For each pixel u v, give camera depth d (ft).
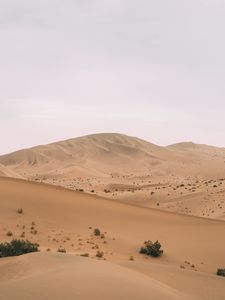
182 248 116.37
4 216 118.83
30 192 152.25
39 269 50.29
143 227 135.95
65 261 54.03
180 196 295.07
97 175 612.29
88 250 98.58
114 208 158.51
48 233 110.11
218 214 228.43
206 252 115.14
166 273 62.80
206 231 142.31
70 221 127.65
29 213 126.41
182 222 155.02
